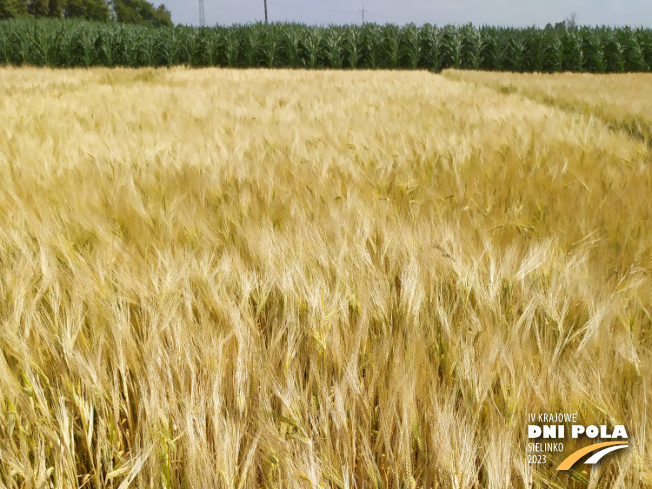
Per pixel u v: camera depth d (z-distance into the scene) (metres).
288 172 3.39
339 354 1.40
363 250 1.94
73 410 1.28
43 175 3.22
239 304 1.62
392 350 1.44
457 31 27.64
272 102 9.87
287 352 1.37
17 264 1.82
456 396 1.32
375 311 1.63
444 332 1.51
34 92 10.34
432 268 1.81
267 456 1.10
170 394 1.25
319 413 1.25
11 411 1.17
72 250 1.93
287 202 2.69
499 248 2.11
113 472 1.07
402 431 1.14
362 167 3.79
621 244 2.29
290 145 4.65
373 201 2.75
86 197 2.68
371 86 14.71
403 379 1.25
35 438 1.18
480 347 1.42
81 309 1.50
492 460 1.06
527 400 1.22
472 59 27.38
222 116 7.31
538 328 1.60
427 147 4.58
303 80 17.36
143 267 1.81
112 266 1.78
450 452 1.08
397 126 6.07
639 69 26.66
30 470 1.07
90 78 16.28
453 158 4.08
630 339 1.40
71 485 1.10
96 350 1.39
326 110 8.30
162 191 2.89
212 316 1.60
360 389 1.32
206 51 27.19
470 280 1.72
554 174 3.54
